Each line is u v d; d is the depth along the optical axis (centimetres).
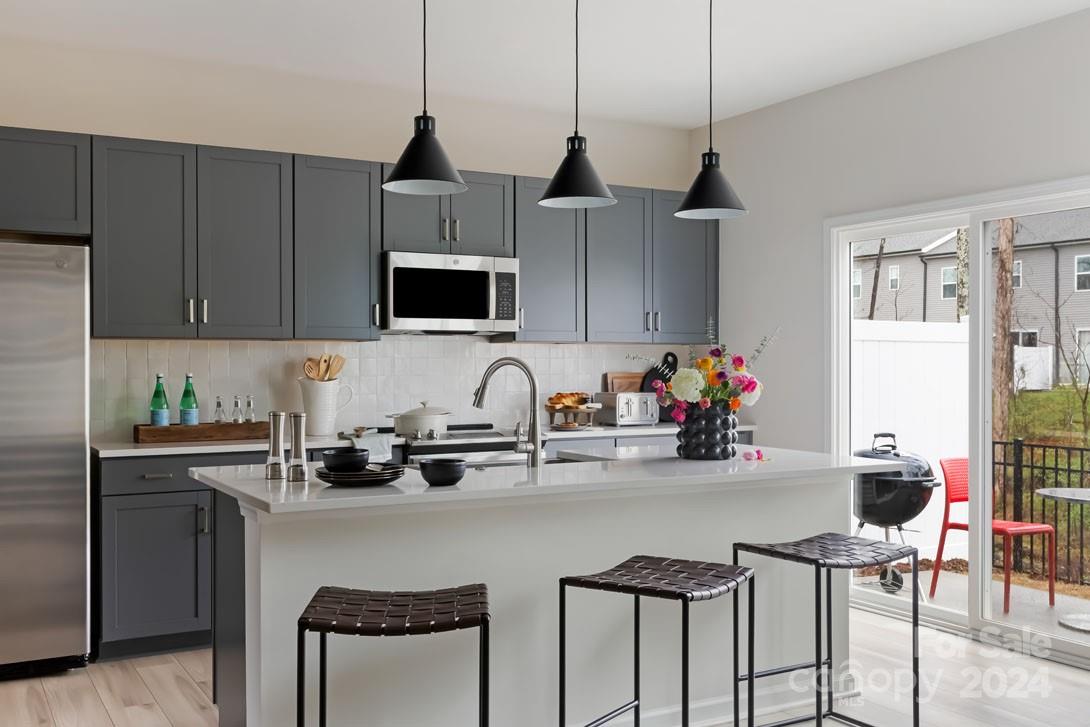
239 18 412
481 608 228
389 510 265
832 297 508
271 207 463
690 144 614
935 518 462
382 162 499
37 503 381
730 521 341
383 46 449
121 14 407
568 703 309
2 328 373
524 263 527
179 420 475
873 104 485
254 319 459
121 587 408
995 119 427
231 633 298
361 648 276
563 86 514
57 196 416
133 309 432
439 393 541
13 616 378
